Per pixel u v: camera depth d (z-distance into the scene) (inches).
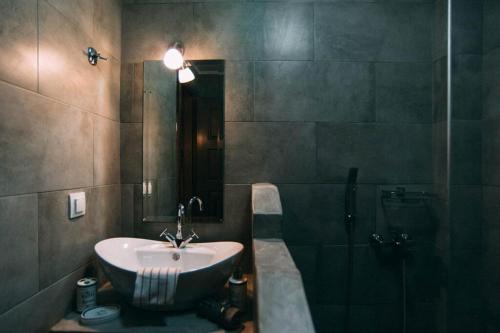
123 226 63.7
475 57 61.6
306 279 63.1
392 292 62.7
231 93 63.5
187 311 46.4
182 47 63.0
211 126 63.6
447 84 62.2
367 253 63.1
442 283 61.7
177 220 63.5
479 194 61.4
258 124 63.4
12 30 33.7
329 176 63.3
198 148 63.6
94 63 52.9
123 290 44.5
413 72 63.6
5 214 32.7
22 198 35.5
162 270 41.6
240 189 63.6
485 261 59.7
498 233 57.2
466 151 61.6
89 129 51.6
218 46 63.6
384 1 63.6
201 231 63.6
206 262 52.6
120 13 63.4
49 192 40.8
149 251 54.2
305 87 63.4
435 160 63.1
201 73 63.6
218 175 63.6
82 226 49.4
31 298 37.2
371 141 63.4
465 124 61.7
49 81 40.6
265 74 63.6
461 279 60.6
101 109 55.7
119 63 63.3
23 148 35.6
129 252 54.1
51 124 41.1
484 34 61.1
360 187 63.3
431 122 63.3
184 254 53.8
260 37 63.6
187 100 63.6
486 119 60.4
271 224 44.1
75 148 47.3
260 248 39.6
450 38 61.5
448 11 61.8
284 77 63.5
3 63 32.4
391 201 62.9
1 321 32.2
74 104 46.9
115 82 61.4
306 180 63.3
